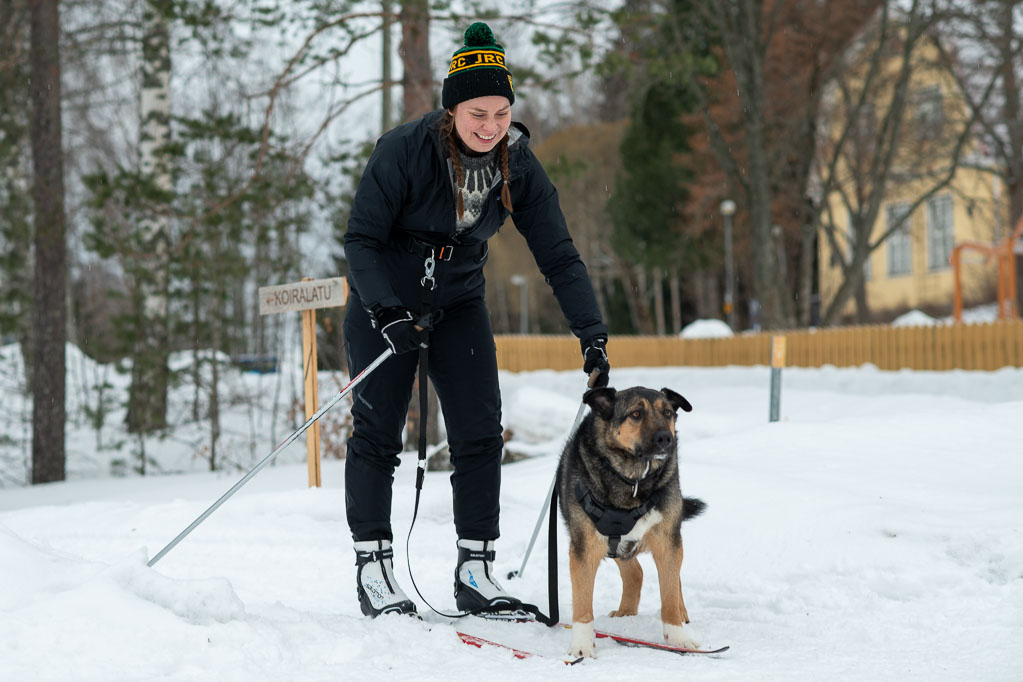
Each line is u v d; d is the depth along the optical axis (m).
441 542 5.67
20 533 6.41
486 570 4.29
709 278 45.66
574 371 23.86
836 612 4.08
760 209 25.08
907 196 35.22
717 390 16.64
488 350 4.36
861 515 4.89
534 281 49.38
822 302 44.44
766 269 24.97
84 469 14.48
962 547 4.39
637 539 3.73
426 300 4.16
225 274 13.91
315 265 15.48
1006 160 27.98
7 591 3.23
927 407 11.24
